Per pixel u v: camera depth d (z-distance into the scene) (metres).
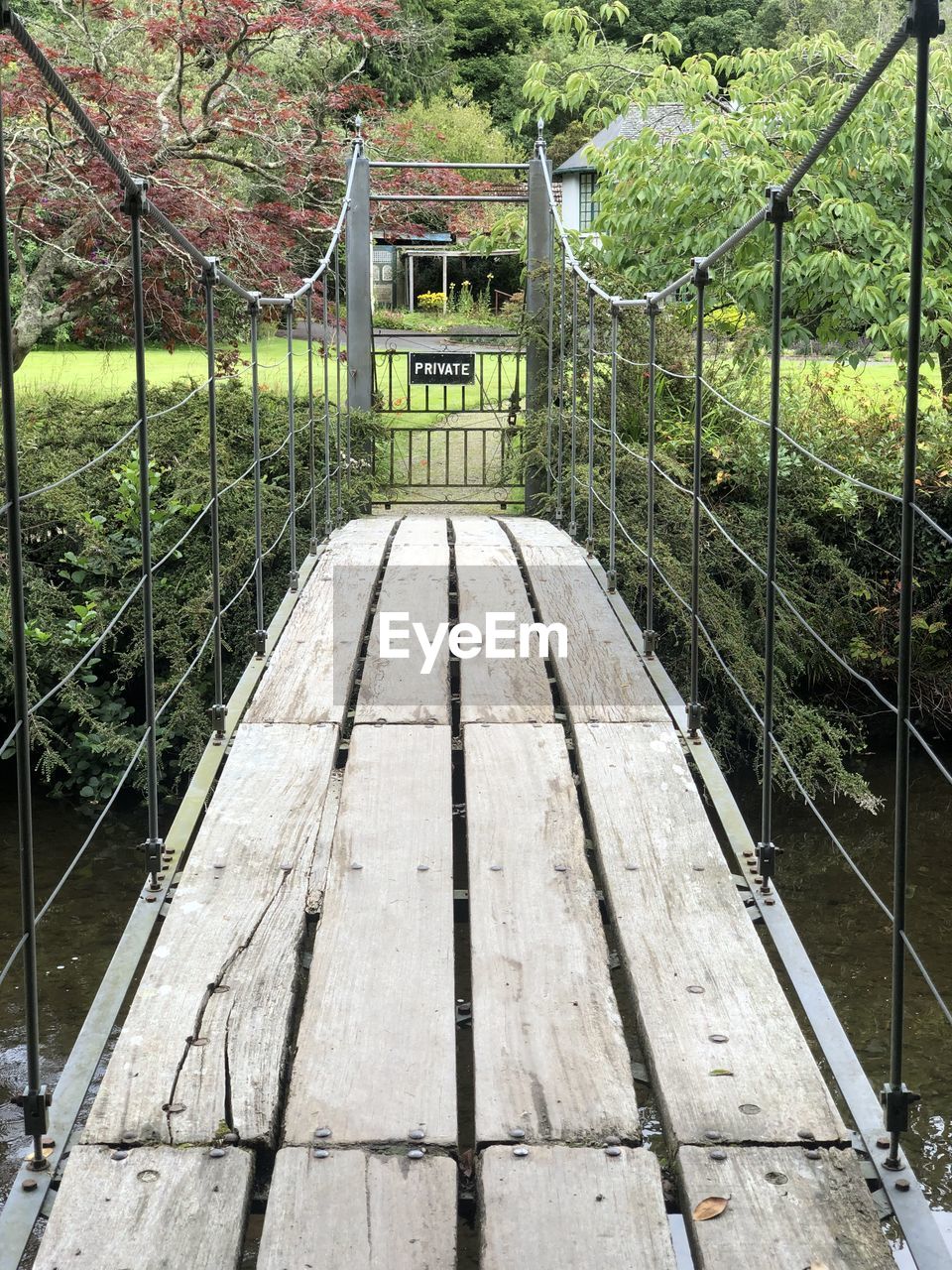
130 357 13.66
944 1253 1.71
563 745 3.48
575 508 6.98
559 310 8.73
